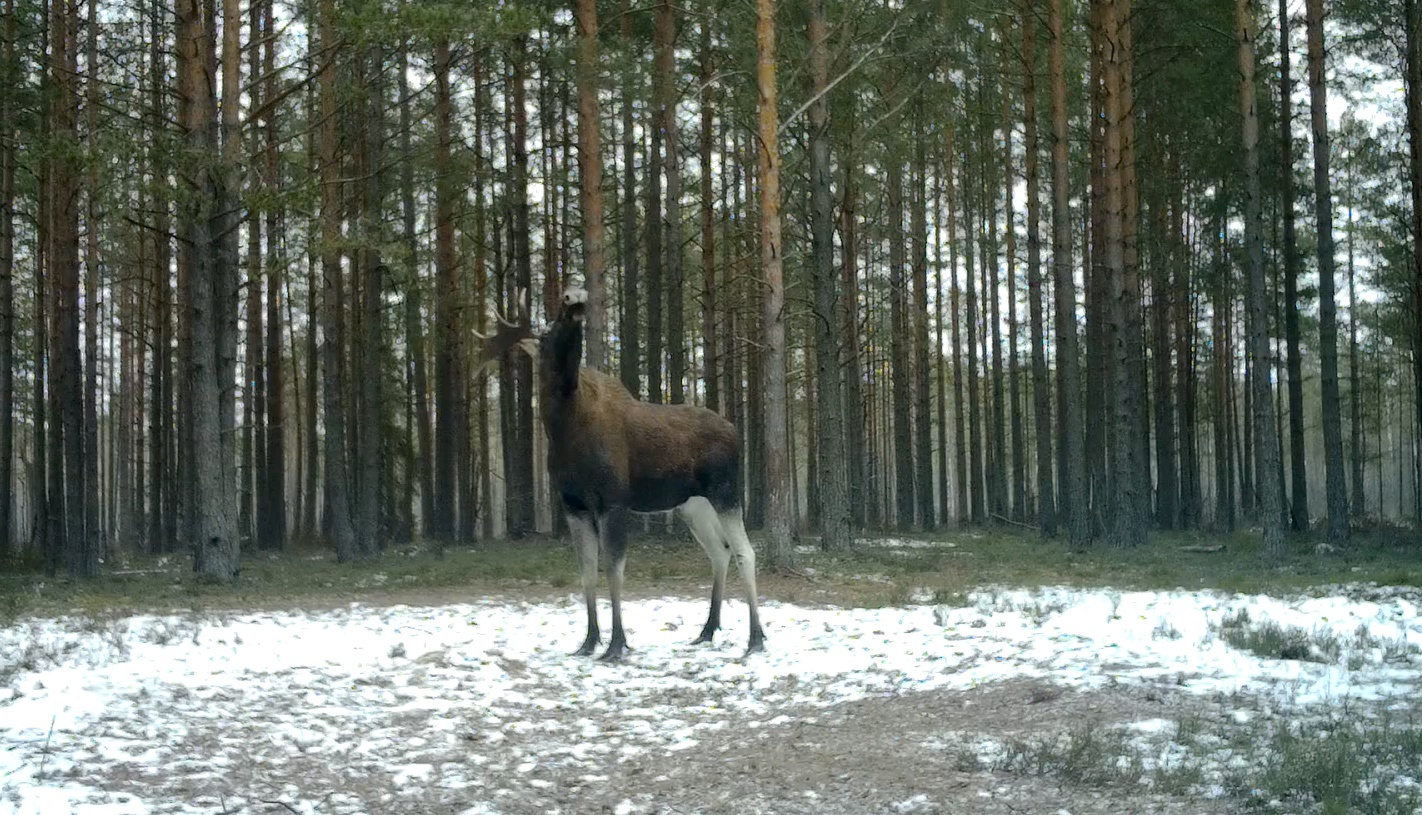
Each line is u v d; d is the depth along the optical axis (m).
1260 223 18.77
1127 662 8.78
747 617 12.84
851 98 21.67
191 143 16.45
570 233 30.53
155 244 28.05
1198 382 39.38
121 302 35.69
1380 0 24.17
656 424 10.45
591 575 10.45
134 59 23.30
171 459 30.16
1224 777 5.54
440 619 12.79
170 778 5.98
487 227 32.88
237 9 16.83
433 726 7.50
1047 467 27.91
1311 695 7.42
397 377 32.78
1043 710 7.29
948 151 34.94
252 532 33.59
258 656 9.86
